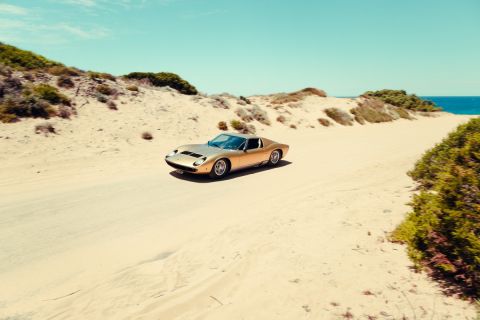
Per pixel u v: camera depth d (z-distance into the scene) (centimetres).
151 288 357
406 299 326
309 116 2748
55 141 1070
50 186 732
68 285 360
